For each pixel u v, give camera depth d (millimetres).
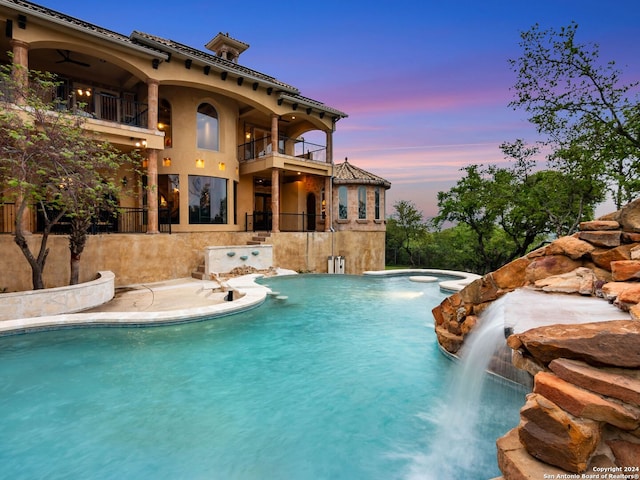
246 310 9883
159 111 18141
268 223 24953
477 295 6012
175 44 17266
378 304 11172
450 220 26922
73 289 9195
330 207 22859
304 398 5324
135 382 5789
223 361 6664
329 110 21625
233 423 4664
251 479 3643
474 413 4828
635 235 4430
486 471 3668
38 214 14422
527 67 14000
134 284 13992
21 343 7203
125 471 3736
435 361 6594
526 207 20844
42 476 3650
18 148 8953
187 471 3750
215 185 18969
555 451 2227
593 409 2240
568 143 14383
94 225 13820
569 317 3574
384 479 3607
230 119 19766
